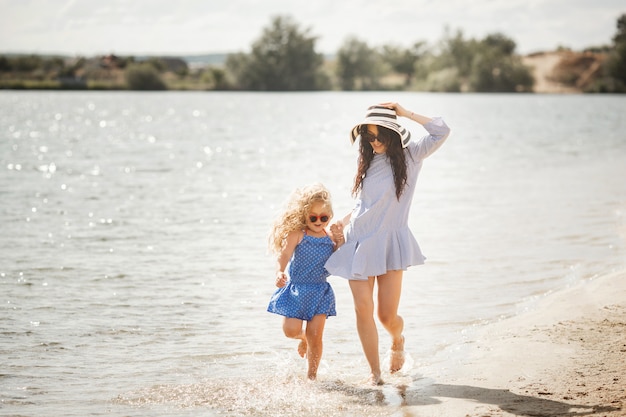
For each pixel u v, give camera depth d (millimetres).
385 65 147250
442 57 137500
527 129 38375
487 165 20172
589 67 146625
